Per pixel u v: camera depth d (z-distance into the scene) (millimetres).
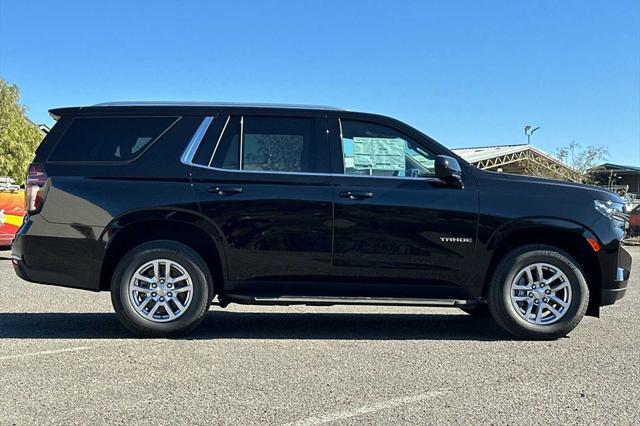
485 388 4184
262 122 5621
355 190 5449
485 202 5484
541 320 5531
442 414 3689
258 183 5457
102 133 5562
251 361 4805
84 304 7395
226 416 3631
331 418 3615
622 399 3979
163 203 5355
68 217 5371
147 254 5395
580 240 5566
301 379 4352
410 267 5480
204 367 4625
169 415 3641
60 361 4750
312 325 6309
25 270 5434
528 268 5512
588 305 5707
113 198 5367
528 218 5453
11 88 28859
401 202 5453
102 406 3779
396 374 4492
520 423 3562
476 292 5566
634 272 11297
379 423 3545
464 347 5332
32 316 6617
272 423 3533
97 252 5355
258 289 5543
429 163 5641
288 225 5426
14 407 3752
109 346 5219
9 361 4742
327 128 5621
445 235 5461
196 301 5441
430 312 7215
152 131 5562
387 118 5691
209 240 5621
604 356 5027
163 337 5523
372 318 6770
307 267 5469
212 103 5695
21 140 28250
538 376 4465
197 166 5473
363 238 5438
